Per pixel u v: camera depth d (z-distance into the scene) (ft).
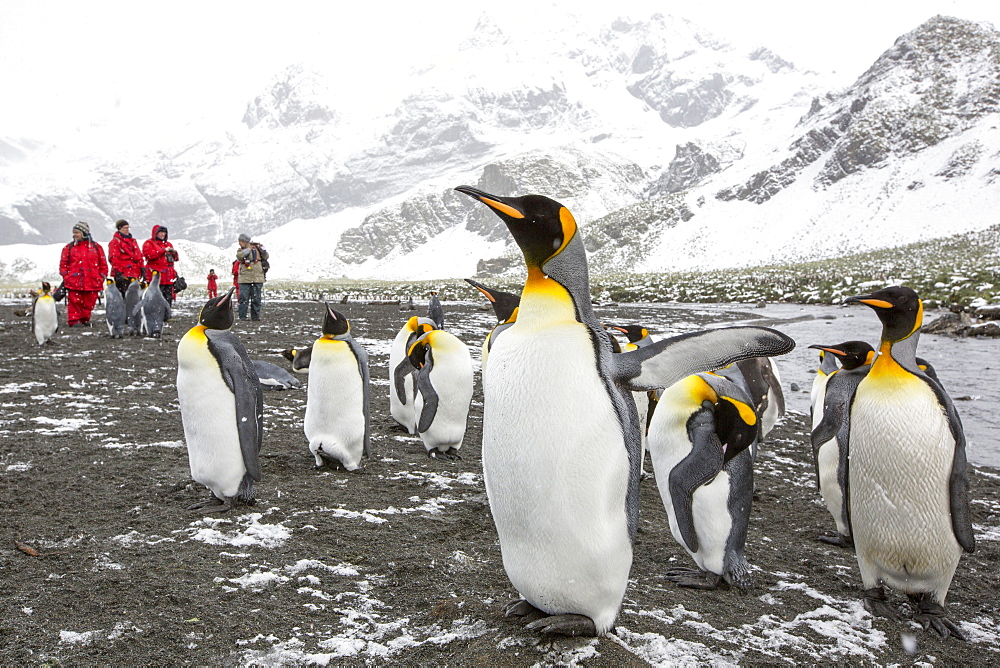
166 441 22.02
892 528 13.00
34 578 12.60
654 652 11.03
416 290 198.90
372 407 29.73
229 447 15.96
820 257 370.73
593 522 10.35
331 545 14.64
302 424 25.45
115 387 30.73
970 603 14.38
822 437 16.60
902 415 12.66
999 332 67.21
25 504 16.33
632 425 10.69
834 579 14.92
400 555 14.30
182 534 14.76
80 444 21.34
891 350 13.05
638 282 221.25
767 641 11.82
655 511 18.76
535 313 10.57
